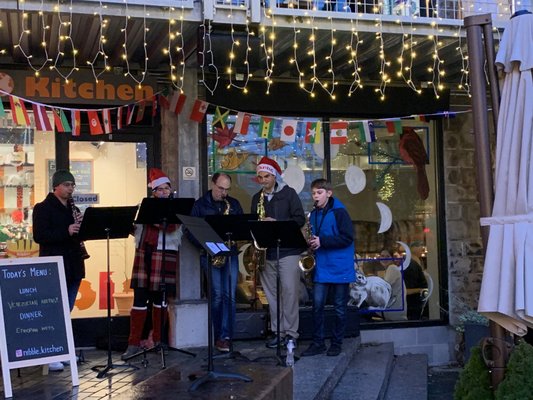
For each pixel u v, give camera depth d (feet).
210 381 15.30
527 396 12.58
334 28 20.16
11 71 22.07
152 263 21.09
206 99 24.23
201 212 21.48
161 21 18.85
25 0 17.46
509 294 12.79
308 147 26.02
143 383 15.72
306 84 25.20
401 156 26.91
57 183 19.63
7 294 16.72
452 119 27.20
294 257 21.61
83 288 24.13
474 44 14.23
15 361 16.37
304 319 23.59
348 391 19.56
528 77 13.30
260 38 20.07
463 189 27.25
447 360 26.63
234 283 21.44
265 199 21.89
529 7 23.38
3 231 23.34
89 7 17.97
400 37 21.15
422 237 27.02
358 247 26.37
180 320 22.26
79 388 17.12
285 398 16.03
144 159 24.41
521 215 12.98
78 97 22.68
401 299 26.63
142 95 23.18
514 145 13.26
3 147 23.40
